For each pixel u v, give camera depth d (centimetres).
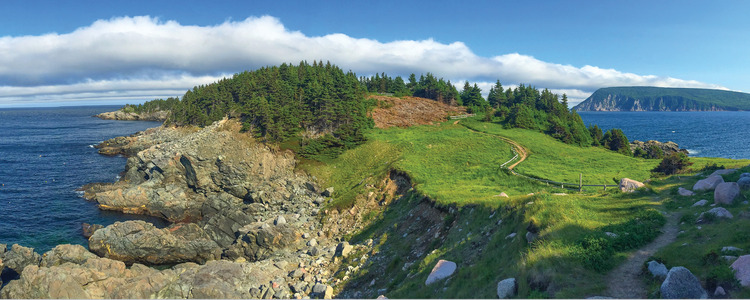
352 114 8806
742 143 14812
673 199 2472
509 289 1689
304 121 8362
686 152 11288
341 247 3900
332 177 6681
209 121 10881
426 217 3831
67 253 3562
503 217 2695
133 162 7444
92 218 5497
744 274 1262
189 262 3956
